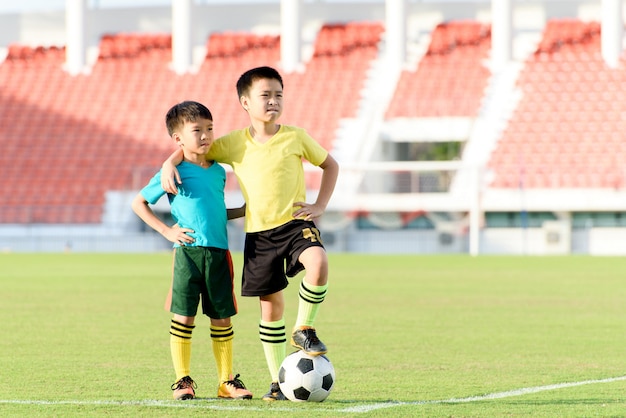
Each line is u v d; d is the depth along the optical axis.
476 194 88.19
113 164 104.69
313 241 16.33
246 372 20.45
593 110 100.69
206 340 26.23
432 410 15.59
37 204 102.25
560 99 101.88
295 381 16.28
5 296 41.44
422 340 26.28
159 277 54.41
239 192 93.19
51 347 24.59
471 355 23.19
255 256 16.67
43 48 120.56
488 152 96.88
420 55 112.38
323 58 111.81
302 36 114.19
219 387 17.17
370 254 89.81
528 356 23.02
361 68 109.94
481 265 68.12
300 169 17.03
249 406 15.98
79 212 99.31
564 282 50.53
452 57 108.25
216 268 16.78
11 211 99.75
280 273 16.77
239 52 115.69
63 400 16.66
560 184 91.94
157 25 120.12
